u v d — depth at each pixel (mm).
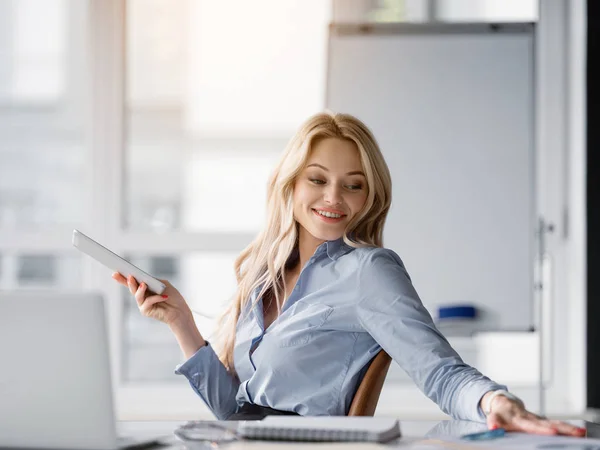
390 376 3969
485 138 3725
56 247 4031
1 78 4062
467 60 3742
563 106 3979
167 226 4074
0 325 1200
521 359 3912
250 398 1791
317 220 1821
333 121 1850
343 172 1814
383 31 3770
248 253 2004
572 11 3895
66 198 4066
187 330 1790
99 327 1187
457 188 3713
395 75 3752
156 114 4070
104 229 4047
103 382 1196
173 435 1334
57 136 4066
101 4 4027
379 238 1887
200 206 4070
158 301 1634
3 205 4066
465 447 1191
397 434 1293
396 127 3742
